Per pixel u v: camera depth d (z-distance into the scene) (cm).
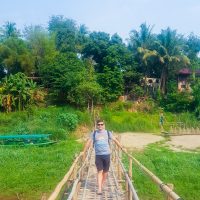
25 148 2919
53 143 3184
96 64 5466
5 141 3194
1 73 5159
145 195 1547
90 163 1678
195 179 1806
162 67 5450
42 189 1652
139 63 5516
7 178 1830
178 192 1593
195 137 4003
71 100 4662
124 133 4184
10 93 4362
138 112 4888
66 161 2262
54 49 5306
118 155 1480
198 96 4875
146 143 3462
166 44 5441
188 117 4712
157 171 2011
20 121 3981
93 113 4591
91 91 4653
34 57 5056
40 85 4872
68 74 4684
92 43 5412
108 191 1177
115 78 5059
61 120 3897
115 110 4872
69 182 1151
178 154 2761
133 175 1850
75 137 3738
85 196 1112
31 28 5356
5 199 1532
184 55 5453
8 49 4978
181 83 5691
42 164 2200
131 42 5675
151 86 5469
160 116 4512
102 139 1137
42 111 4309
